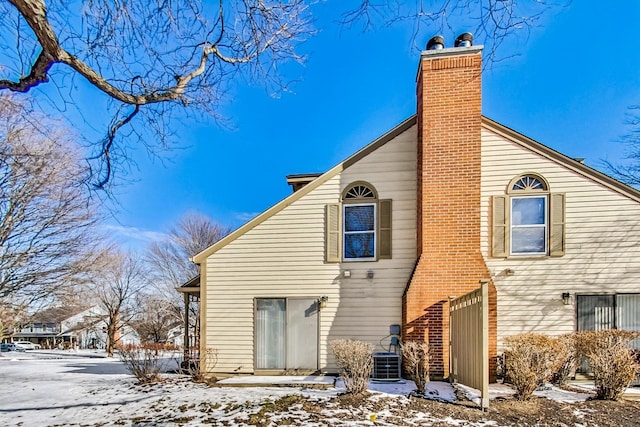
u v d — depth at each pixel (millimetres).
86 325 34719
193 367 11711
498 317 9961
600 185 10016
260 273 11062
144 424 6797
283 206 11172
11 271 15602
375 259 10664
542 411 6887
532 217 10203
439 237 9844
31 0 4004
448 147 10031
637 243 9742
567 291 9852
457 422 6355
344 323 10578
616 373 7582
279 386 9234
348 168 11094
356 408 7062
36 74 4668
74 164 14117
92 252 17234
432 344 9500
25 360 20516
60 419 7371
